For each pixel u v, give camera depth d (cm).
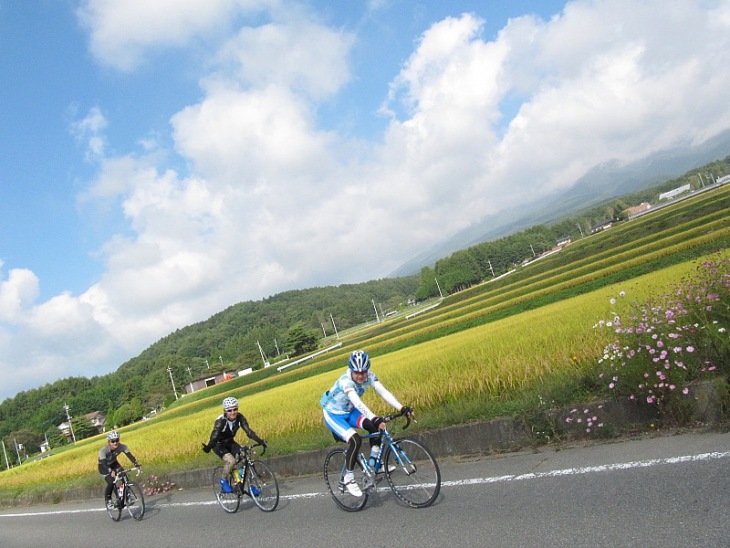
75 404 13362
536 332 1314
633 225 6128
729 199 4491
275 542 634
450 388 1064
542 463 633
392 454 628
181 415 5566
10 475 3488
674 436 588
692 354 630
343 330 18712
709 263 791
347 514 669
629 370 653
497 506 536
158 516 999
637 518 421
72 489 1691
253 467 819
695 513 401
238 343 17212
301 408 1557
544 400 739
